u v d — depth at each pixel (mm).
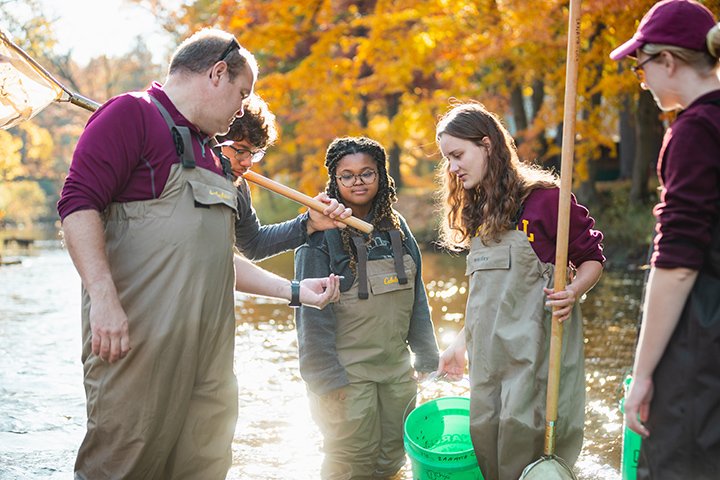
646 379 2256
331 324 3631
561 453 3139
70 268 15516
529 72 16094
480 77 18703
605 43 11773
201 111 2744
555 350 2957
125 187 2646
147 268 2625
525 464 3051
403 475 3879
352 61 15203
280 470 3959
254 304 9688
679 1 2264
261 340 7371
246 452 4223
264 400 5242
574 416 3129
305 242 3686
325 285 3412
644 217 15273
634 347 6742
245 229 3637
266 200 30031
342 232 3670
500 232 3137
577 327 3182
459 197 3383
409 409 3824
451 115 3252
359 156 3635
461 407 3539
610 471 3867
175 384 2678
